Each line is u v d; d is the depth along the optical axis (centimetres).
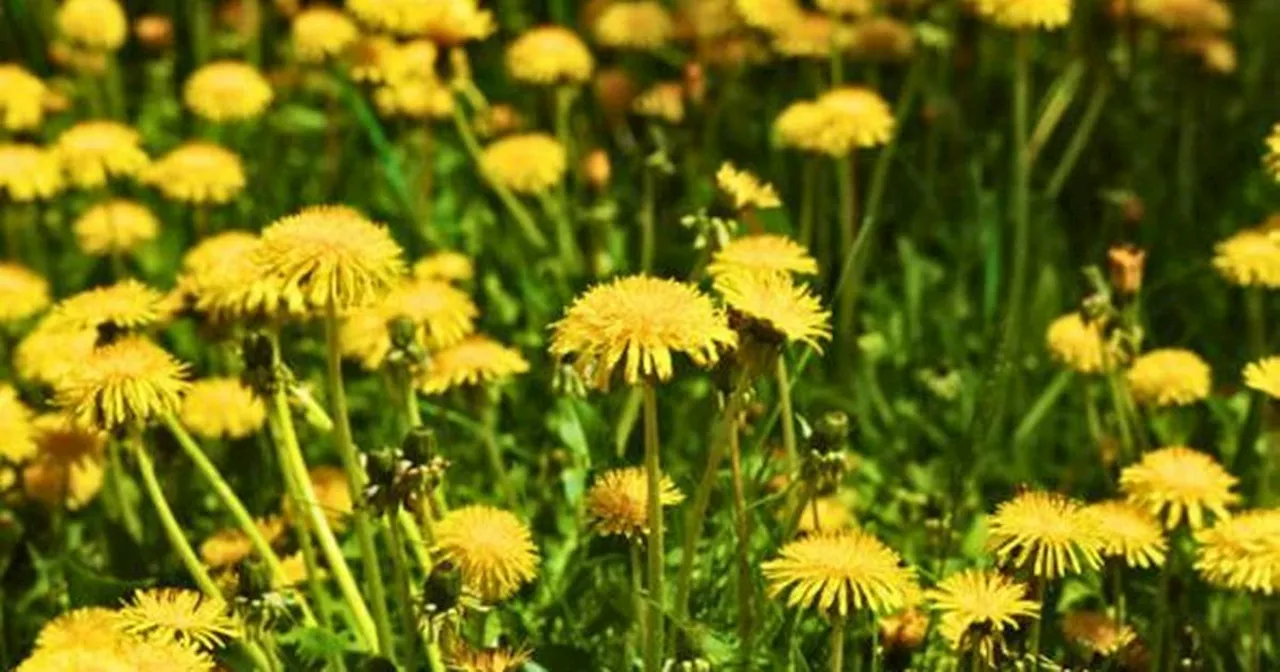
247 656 431
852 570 384
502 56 873
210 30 925
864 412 621
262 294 447
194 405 552
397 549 387
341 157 783
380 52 687
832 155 669
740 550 435
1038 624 400
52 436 537
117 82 824
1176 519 448
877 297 690
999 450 616
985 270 703
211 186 659
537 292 677
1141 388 550
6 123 687
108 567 529
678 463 576
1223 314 695
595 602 482
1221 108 848
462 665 398
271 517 531
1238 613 515
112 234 659
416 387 526
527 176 680
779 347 378
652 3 787
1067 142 815
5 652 502
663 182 704
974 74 830
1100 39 806
